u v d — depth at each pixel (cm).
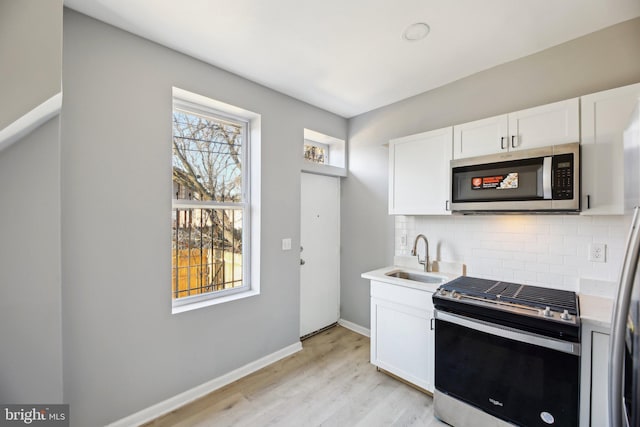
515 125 189
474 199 200
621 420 91
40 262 134
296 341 283
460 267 241
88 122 165
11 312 128
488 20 170
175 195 218
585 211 163
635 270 89
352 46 197
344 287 345
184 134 224
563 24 174
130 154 180
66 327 157
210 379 218
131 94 181
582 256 184
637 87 149
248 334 243
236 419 187
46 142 135
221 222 244
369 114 319
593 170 161
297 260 285
